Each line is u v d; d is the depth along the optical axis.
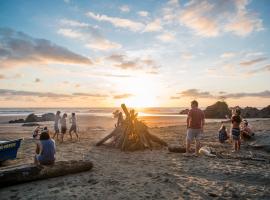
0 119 48.06
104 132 21.72
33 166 6.88
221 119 43.88
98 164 9.02
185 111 77.00
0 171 6.33
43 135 7.50
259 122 25.86
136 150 12.12
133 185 6.47
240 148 12.06
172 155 10.73
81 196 5.72
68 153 11.34
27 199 5.57
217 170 7.87
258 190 5.98
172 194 5.80
